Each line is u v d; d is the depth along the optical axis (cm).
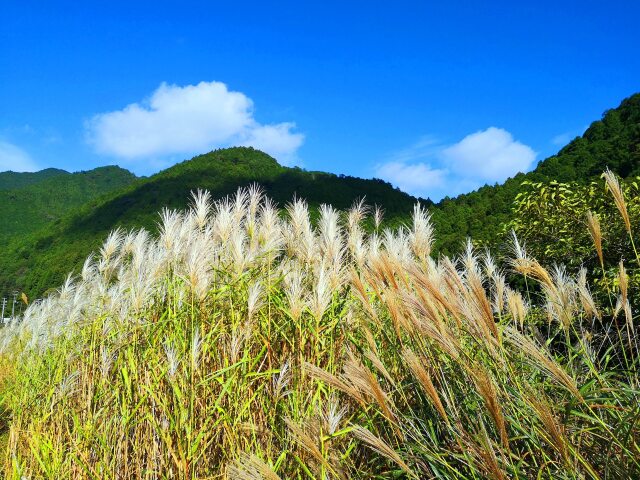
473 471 216
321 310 313
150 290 404
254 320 354
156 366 366
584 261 657
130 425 359
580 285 281
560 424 203
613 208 623
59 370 490
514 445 239
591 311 278
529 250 711
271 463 272
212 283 392
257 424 330
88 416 403
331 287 340
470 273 205
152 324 396
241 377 330
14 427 480
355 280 268
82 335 489
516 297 295
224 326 362
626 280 250
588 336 296
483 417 232
